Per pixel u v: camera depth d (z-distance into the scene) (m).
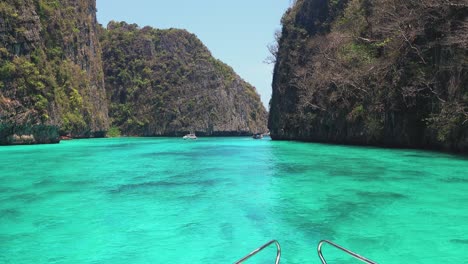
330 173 17.00
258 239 8.46
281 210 10.77
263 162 22.59
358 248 7.76
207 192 13.46
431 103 24.98
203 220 9.92
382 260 7.15
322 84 38.22
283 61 52.75
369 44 32.91
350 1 40.47
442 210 10.30
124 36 103.00
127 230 9.18
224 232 8.95
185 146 42.34
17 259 7.49
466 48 21.28
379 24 29.81
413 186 13.47
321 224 9.41
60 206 11.54
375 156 23.14
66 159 25.45
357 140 33.50
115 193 13.38
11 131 40.38
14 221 9.97
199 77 105.19
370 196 12.16
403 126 27.89
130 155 29.05
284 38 53.84
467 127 21.89
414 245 7.86
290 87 50.12
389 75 28.27
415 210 10.35
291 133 49.62
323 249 7.80
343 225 9.28
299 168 19.06
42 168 20.31
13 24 43.06
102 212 10.79
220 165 21.53
